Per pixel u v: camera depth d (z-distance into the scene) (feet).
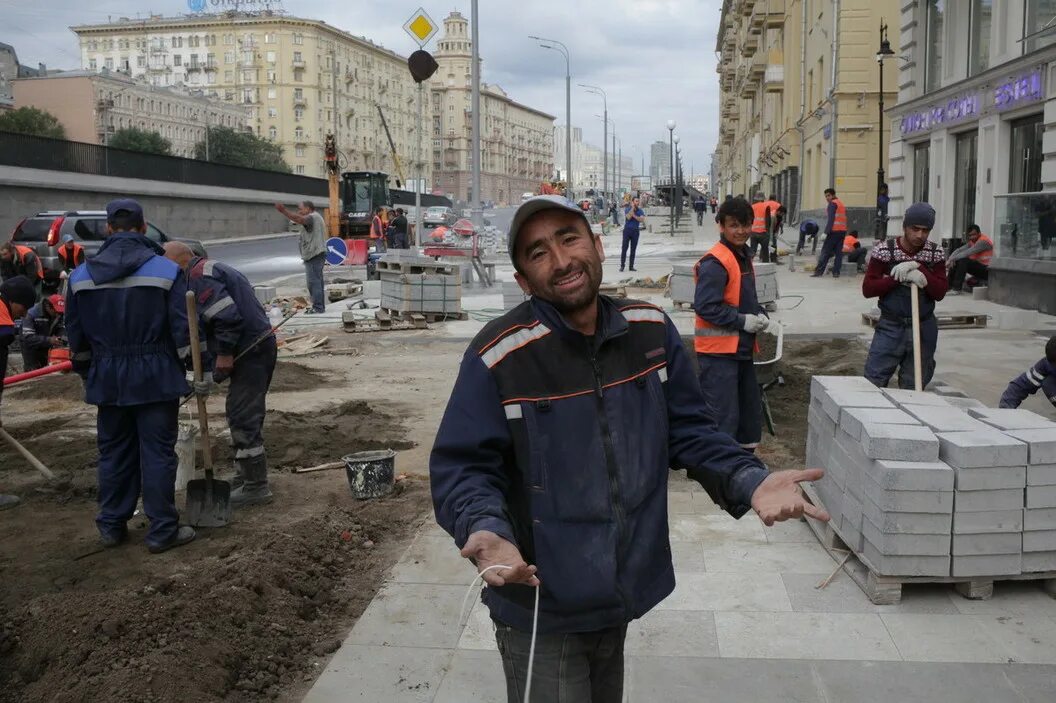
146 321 16.97
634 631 13.91
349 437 26.86
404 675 12.90
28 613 14.28
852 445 15.70
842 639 13.47
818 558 16.55
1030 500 14.21
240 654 13.42
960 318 44.06
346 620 14.97
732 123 268.62
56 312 38.70
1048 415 26.37
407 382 36.06
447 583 15.92
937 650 13.08
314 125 428.15
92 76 299.99
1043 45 51.08
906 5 71.36
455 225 133.90
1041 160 52.06
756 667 12.77
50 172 123.75
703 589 15.31
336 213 92.22
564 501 7.99
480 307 58.75
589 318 8.29
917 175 72.64
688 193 266.36
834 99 95.30
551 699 8.04
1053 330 42.86
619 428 8.11
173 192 151.53
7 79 291.99
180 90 366.02
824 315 48.73
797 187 131.85
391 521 19.38
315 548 17.28
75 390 34.32
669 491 20.75
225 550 17.13
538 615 7.98
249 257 115.14
